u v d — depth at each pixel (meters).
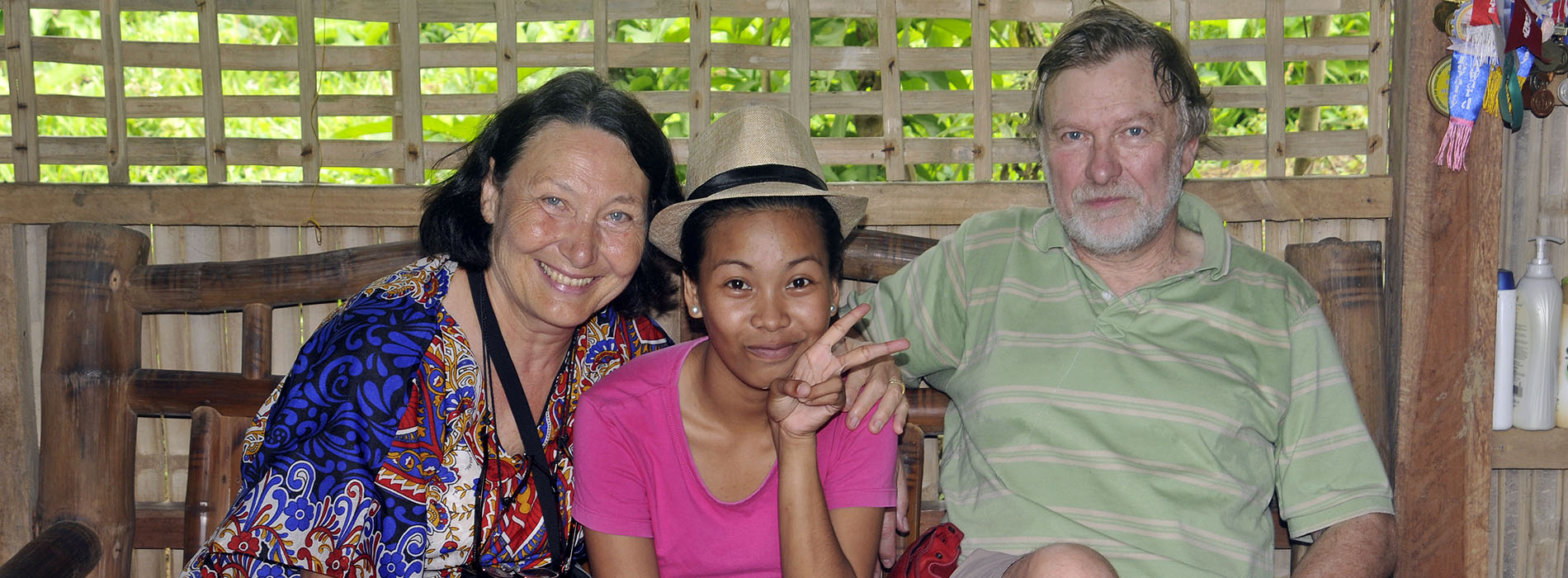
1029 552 1.44
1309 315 1.50
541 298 1.35
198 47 1.83
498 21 1.82
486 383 1.40
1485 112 1.66
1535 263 1.74
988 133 1.85
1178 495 1.44
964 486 1.58
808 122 1.84
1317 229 1.84
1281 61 1.81
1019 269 1.56
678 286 1.71
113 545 1.79
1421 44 1.67
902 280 1.65
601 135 1.33
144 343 1.87
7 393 1.83
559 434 1.48
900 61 1.86
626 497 1.35
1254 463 1.48
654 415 1.36
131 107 1.84
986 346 1.55
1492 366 1.71
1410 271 1.71
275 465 1.24
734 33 2.34
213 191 1.80
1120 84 1.42
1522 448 1.75
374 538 1.30
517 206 1.33
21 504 1.86
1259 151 1.85
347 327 1.32
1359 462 1.45
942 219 1.83
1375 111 1.79
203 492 1.76
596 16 1.82
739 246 1.21
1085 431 1.47
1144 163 1.43
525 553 1.45
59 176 2.68
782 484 1.25
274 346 1.88
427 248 1.44
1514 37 1.60
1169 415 1.45
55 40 1.82
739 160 1.29
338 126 2.76
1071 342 1.50
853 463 1.36
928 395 1.78
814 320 1.24
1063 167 1.47
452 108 1.88
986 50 1.84
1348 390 1.48
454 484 1.35
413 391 1.32
